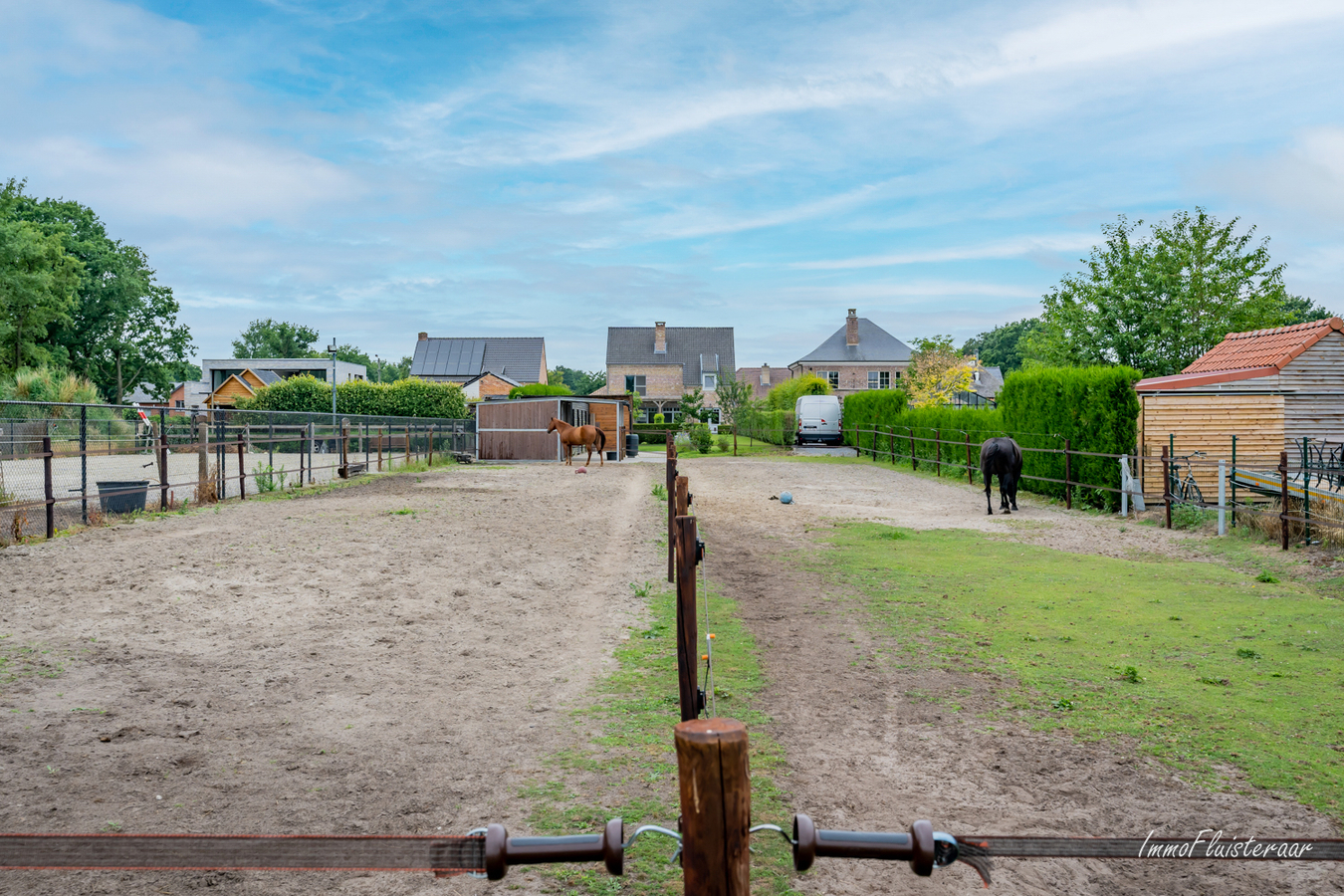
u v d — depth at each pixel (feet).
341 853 6.04
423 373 247.09
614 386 236.02
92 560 31.71
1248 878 11.72
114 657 20.11
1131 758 15.33
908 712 17.76
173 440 60.29
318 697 17.98
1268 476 44.86
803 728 16.81
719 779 5.38
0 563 30.99
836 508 55.62
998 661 21.39
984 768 14.92
